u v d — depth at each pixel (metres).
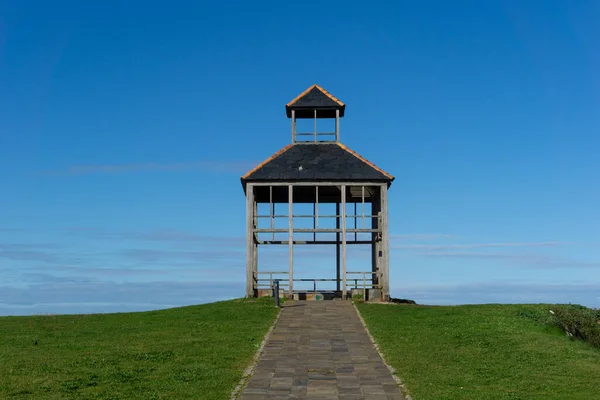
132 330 28.53
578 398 17.36
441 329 27.61
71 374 19.92
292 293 39.88
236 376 19.78
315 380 19.53
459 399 17.20
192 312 33.56
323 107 41.41
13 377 19.53
